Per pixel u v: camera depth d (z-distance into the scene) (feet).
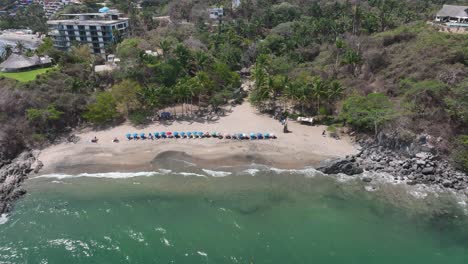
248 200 189.47
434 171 204.03
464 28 353.92
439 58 283.79
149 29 510.17
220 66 344.49
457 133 220.43
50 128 265.95
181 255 154.10
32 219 177.17
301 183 203.10
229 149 239.30
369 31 398.62
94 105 271.28
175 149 240.32
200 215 178.60
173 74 329.93
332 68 335.47
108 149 243.19
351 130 260.83
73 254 155.22
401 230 166.50
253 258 152.35
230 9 599.16
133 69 321.52
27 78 309.42
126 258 152.76
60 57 352.90
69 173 216.54
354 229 168.25
